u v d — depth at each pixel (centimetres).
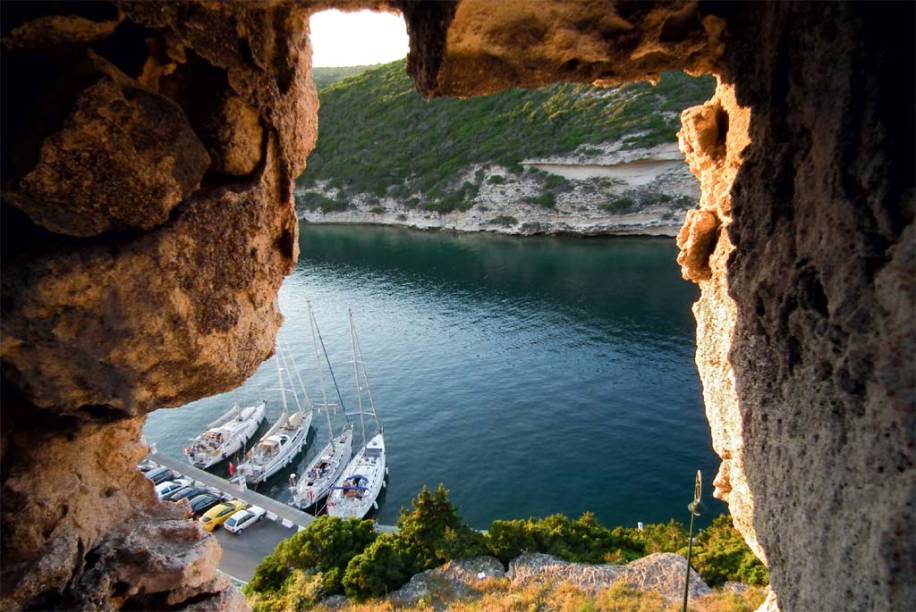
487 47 752
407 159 10150
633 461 3316
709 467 3238
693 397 3850
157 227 652
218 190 695
